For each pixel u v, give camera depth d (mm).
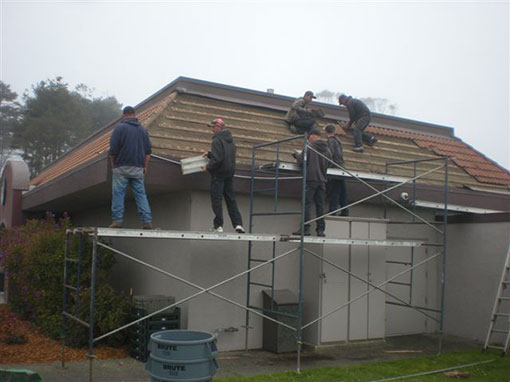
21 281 11617
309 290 10281
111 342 9398
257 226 10289
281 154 11211
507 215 11305
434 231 12609
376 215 11797
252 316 10055
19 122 44656
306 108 12922
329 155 9672
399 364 8883
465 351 10156
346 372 8203
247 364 8820
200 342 5699
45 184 13570
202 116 11609
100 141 15234
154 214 11070
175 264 9984
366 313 10578
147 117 11266
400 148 14383
